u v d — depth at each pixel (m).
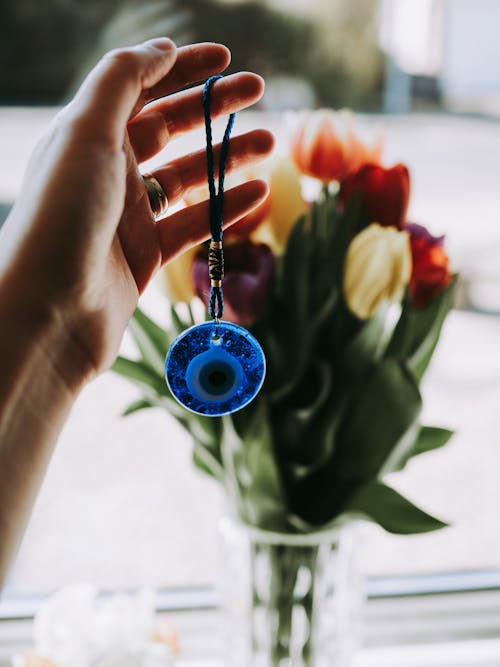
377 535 0.78
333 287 0.49
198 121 0.46
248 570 0.56
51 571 0.76
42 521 0.77
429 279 0.50
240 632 0.58
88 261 0.38
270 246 0.50
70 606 0.61
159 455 0.79
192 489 0.79
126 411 0.55
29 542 0.76
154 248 0.45
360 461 0.51
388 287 0.48
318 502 0.53
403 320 0.50
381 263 0.47
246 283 0.47
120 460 0.79
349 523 0.57
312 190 0.60
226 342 0.45
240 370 0.45
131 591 0.76
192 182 0.47
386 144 0.81
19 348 0.38
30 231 0.37
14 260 0.38
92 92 0.37
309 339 0.50
